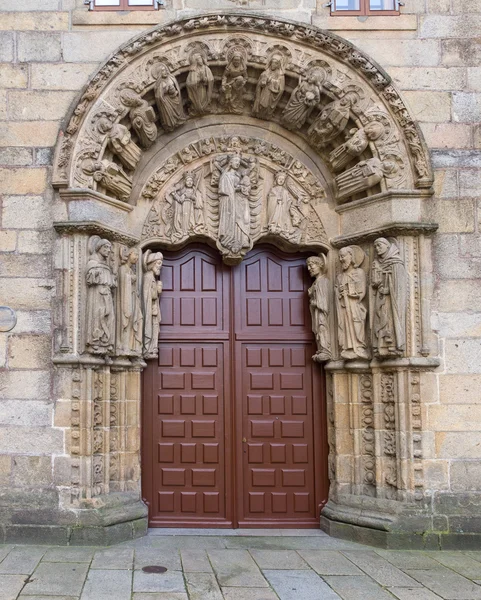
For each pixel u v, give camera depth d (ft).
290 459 26.27
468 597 17.76
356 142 24.64
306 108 25.44
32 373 23.31
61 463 22.90
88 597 17.42
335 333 25.80
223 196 25.94
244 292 27.17
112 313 23.73
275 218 26.21
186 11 25.20
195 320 26.89
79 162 23.98
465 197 24.53
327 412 26.17
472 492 23.16
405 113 24.41
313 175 26.66
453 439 23.40
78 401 23.08
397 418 23.65
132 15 24.98
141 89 24.63
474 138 24.81
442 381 23.66
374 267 24.31
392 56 25.17
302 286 27.25
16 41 24.73
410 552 22.25
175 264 27.12
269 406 26.55
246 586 18.49
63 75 24.68
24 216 23.95
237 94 25.95
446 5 25.41
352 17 25.35
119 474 24.44
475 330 23.91
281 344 26.91
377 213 24.82
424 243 24.14
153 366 26.45
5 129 24.32
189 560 21.02
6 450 22.99
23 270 23.73
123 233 24.89
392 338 23.38
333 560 21.22
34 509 22.65
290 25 24.80
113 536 22.79
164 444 26.12
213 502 25.88
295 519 25.86
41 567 19.85
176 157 26.45
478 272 24.20
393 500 23.50
